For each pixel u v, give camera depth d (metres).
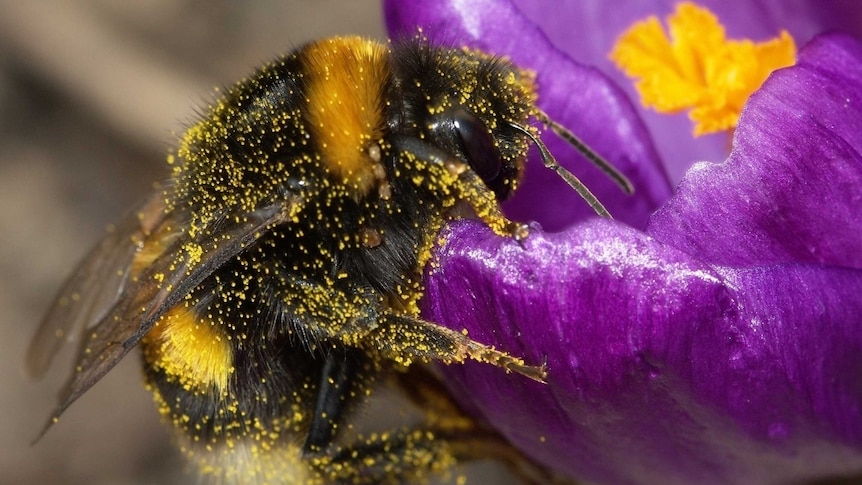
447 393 0.11
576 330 0.10
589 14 0.12
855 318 0.10
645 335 0.10
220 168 0.11
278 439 0.11
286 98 0.11
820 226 0.10
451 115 0.10
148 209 0.12
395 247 0.11
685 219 0.10
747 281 0.10
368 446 0.11
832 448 0.11
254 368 0.11
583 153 0.11
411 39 0.11
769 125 0.10
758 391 0.10
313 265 0.11
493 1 0.11
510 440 0.11
